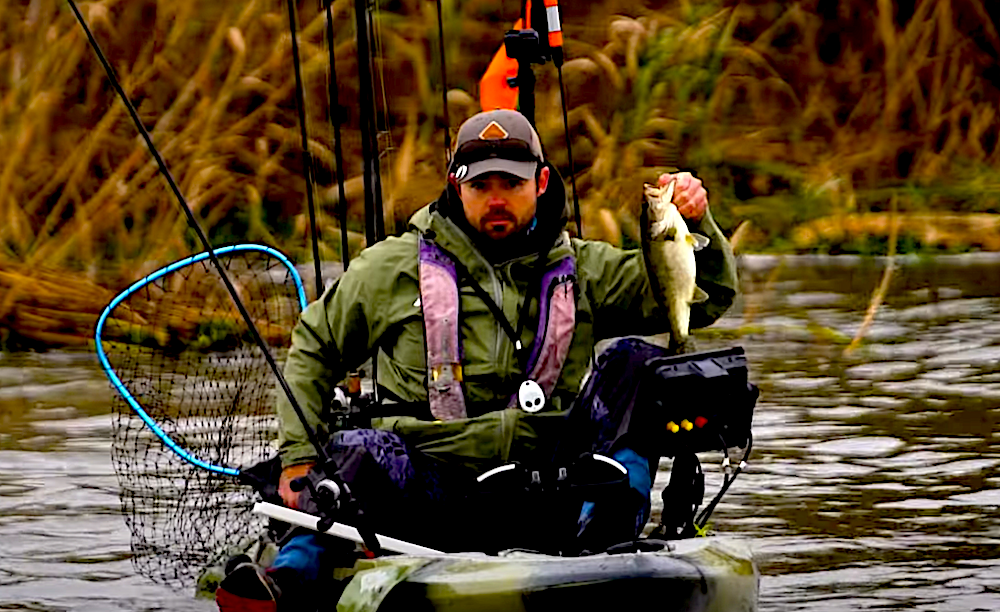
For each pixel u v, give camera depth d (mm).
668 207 15977
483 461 16609
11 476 25047
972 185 52688
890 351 34625
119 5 41938
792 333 36656
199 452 23078
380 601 14875
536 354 16750
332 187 44344
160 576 20031
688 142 49000
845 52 56000
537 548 16609
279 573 16125
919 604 18766
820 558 20609
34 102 40219
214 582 19422
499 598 14820
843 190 51250
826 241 49000
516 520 16484
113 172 41625
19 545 21484
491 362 16672
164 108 42562
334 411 17156
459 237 16859
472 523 16547
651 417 16250
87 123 41625
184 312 35531
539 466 16438
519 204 16578
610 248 17438
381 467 16234
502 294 16766
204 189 41875
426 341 16703
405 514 16422
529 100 19828
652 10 50844
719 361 16172
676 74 48750
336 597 16141
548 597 14781
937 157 53969
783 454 26000
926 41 54625
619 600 14875
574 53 48344
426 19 45969
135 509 22875
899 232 49344
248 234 42219
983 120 54750
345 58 43438
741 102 52438
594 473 16188
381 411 16922
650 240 16062
